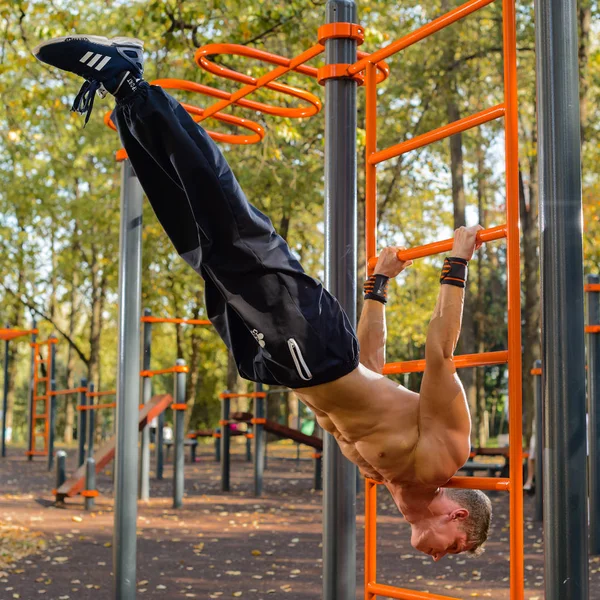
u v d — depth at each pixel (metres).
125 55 2.61
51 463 16.67
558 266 2.56
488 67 16.89
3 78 14.38
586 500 2.50
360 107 16.59
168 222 2.90
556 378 2.53
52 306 25.58
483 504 2.91
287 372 2.75
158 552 7.71
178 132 2.63
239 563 7.18
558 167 2.58
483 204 21.89
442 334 2.74
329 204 3.68
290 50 13.99
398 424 2.78
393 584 6.38
